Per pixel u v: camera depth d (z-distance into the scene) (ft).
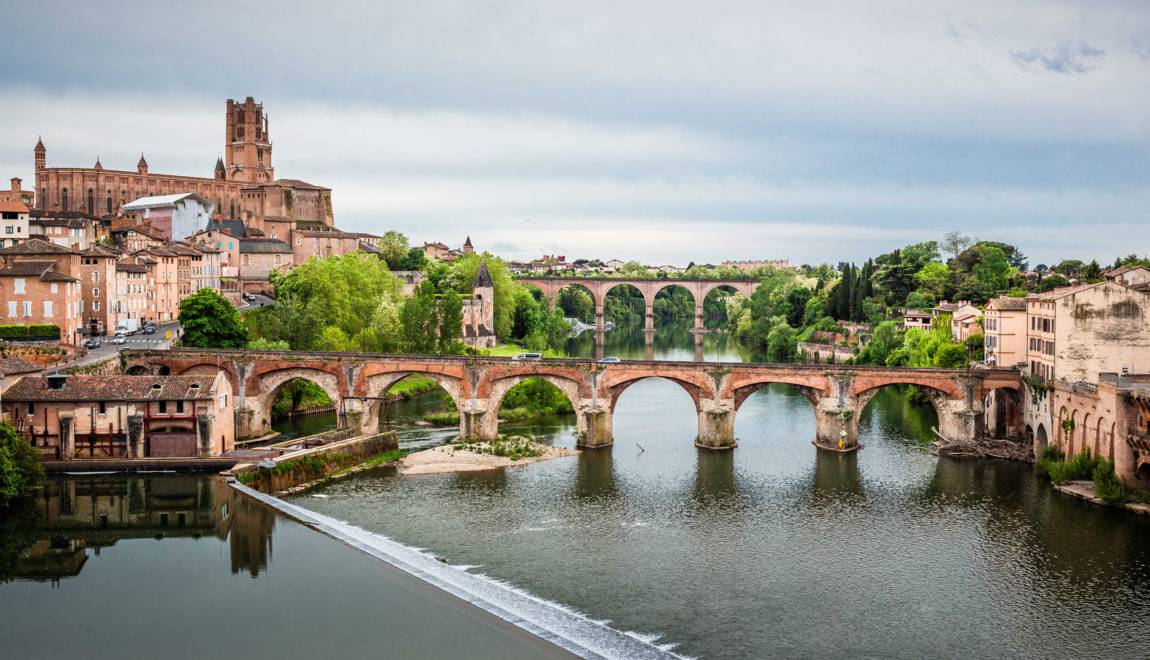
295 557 320.09
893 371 501.97
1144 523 365.61
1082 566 323.37
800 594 300.61
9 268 536.83
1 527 352.49
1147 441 370.73
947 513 383.86
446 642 253.65
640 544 346.95
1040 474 444.96
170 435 427.74
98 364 489.26
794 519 377.71
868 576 316.19
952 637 271.28
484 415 516.32
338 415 529.45
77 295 565.12
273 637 256.32
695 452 496.23
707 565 325.62
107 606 278.46
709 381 500.74
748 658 255.50
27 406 421.59
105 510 368.68
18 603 281.33
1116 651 263.29
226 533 345.51
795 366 500.74
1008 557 331.98
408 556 328.49
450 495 410.52
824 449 501.97
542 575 313.94
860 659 257.34
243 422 523.70
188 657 244.01
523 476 443.73
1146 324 458.09
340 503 396.37
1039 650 263.90
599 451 498.69
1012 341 531.09
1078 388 426.51
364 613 272.51
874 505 396.37
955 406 506.89
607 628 271.28
